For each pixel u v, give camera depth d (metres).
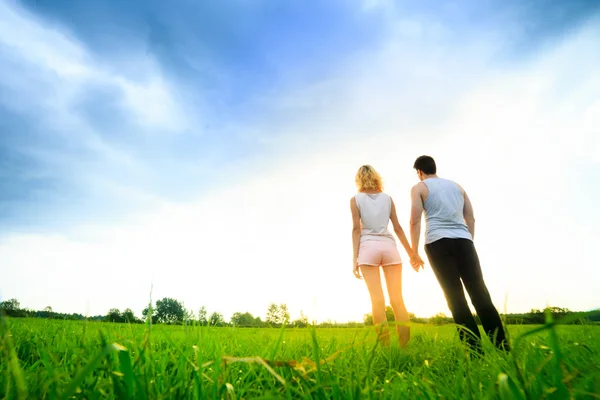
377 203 4.91
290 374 1.56
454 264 4.05
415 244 4.46
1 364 1.33
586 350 1.68
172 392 1.25
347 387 1.29
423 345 2.67
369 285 4.63
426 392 1.28
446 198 4.23
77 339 2.30
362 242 4.81
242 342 2.51
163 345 2.09
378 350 2.23
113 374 1.11
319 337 2.36
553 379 1.21
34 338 2.41
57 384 1.13
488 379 1.48
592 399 1.02
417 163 4.77
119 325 2.20
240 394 1.44
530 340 1.92
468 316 3.79
